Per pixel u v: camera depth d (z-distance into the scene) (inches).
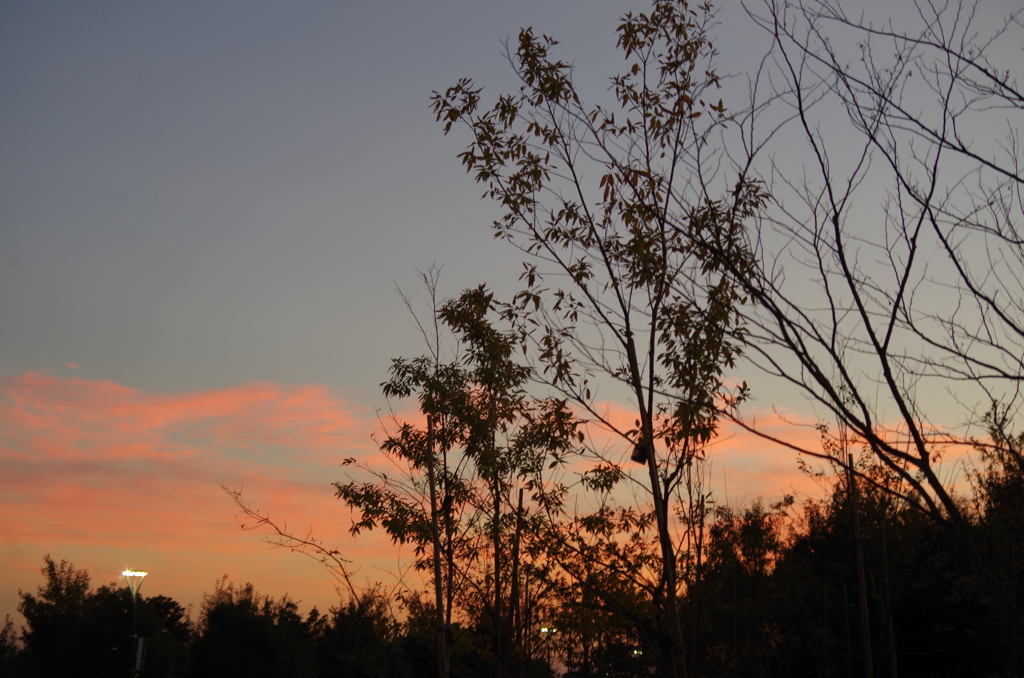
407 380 537.6
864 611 625.0
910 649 853.2
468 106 397.1
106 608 1571.1
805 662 1008.9
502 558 500.1
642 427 357.4
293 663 1640.0
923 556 705.6
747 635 811.4
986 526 457.4
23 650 1581.0
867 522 709.9
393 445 538.3
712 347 333.1
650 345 356.2
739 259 215.3
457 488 513.0
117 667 1505.9
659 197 331.0
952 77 215.0
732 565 737.6
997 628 380.2
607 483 474.6
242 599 1760.6
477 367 508.1
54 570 1616.6
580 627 475.5
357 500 514.0
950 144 211.9
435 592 502.0
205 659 1681.8
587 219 369.7
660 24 364.8
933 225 213.0
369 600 517.0
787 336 202.4
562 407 378.9
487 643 510.0
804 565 836.6
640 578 435.8
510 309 387.2
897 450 197.8
